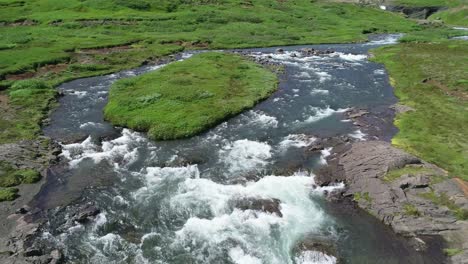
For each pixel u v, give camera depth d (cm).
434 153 3731
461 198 2888
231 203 3039
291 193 3173
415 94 5606
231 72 6575
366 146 3738
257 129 4475
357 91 5841
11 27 10488
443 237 2628
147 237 2692
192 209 2981
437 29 12650
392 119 4712
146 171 3553
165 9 13050
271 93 5731
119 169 3594
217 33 10556
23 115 4909
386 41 10662
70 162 3716
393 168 3309
